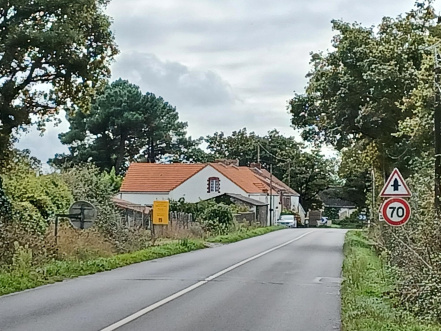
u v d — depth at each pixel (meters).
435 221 13.13
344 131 32.56
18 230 20.48
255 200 74.56
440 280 11.93
